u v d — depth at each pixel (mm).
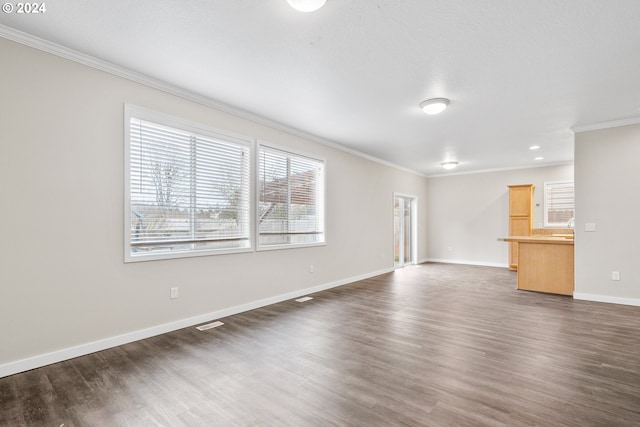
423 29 2256
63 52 2537
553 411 1829
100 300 2738
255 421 1758
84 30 2307
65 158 2564
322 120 4258
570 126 4496
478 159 6797
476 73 2926
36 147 2426
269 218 4336
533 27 2225
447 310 3959
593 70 2855
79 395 2029
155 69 2887
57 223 2518
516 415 1790
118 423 1752
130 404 1929
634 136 4148
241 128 3928
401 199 7848
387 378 2229
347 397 1990
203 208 3555
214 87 3254
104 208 2770
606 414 1802
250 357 2584
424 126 4512
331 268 5391
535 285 5000
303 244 4797
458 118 4156
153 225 3139
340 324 3418
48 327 2467
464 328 3277
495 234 7906
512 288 5285
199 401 1957
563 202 7031
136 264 2969
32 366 2377
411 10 2045
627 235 4191
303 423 1736
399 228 7809
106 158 2785
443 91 3328
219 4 2006
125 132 2898
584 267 4477
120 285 2859
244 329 3262
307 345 2832
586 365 2418
